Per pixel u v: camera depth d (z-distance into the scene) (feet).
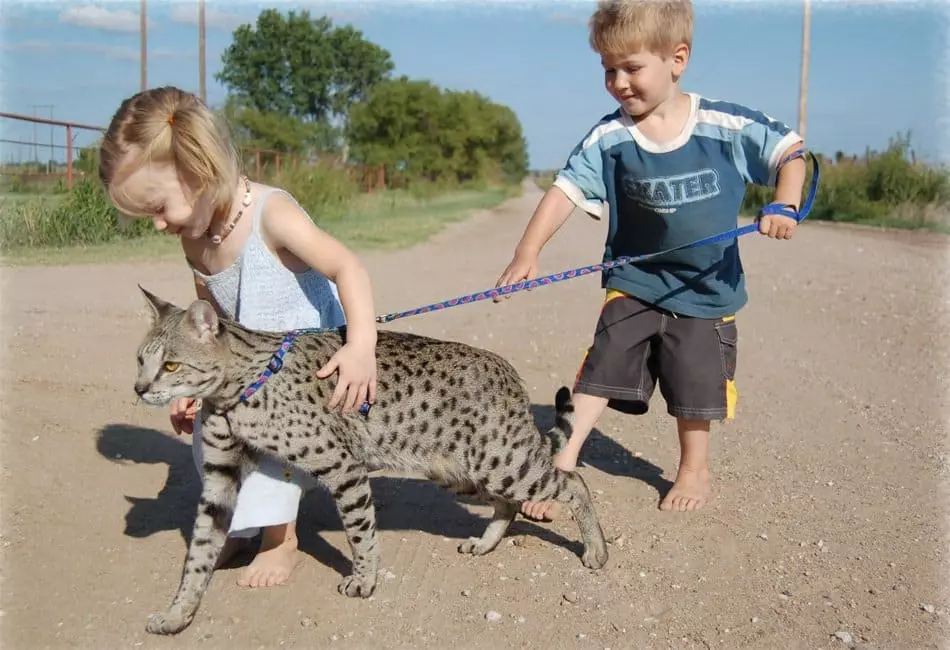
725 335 8.22
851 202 37.37
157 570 7.22
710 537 7.84
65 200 22.39
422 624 6.73
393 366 7.15
